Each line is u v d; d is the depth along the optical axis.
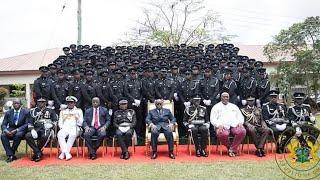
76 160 10.93
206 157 11.18
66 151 11.09
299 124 11.04
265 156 11.19
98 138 11.12
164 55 16.31
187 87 13.32
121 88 13.11
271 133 11.27
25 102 27.19
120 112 11.59
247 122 11.50
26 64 30.33
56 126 11.48
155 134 11.07
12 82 29.31
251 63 15.10
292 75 25.20
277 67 26.09
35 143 10.97
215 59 15.17
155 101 11.84
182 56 15.91
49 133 11.09
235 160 10.70
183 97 13.34
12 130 11.04
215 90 13.15
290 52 26.17
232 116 11.48
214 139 12.92
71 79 13.22
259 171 9.34
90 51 16.84
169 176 8.98
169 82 13.38
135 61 14.62
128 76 13.35
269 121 11.44
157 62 14.96
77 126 11.37
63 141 11.11
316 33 25.25
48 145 12.66
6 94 27.86
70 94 13.02
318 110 21.45
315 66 24.56
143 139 13.09
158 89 13.26
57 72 13.39
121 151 11.68
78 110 11.49
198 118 11.57
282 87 25.64
